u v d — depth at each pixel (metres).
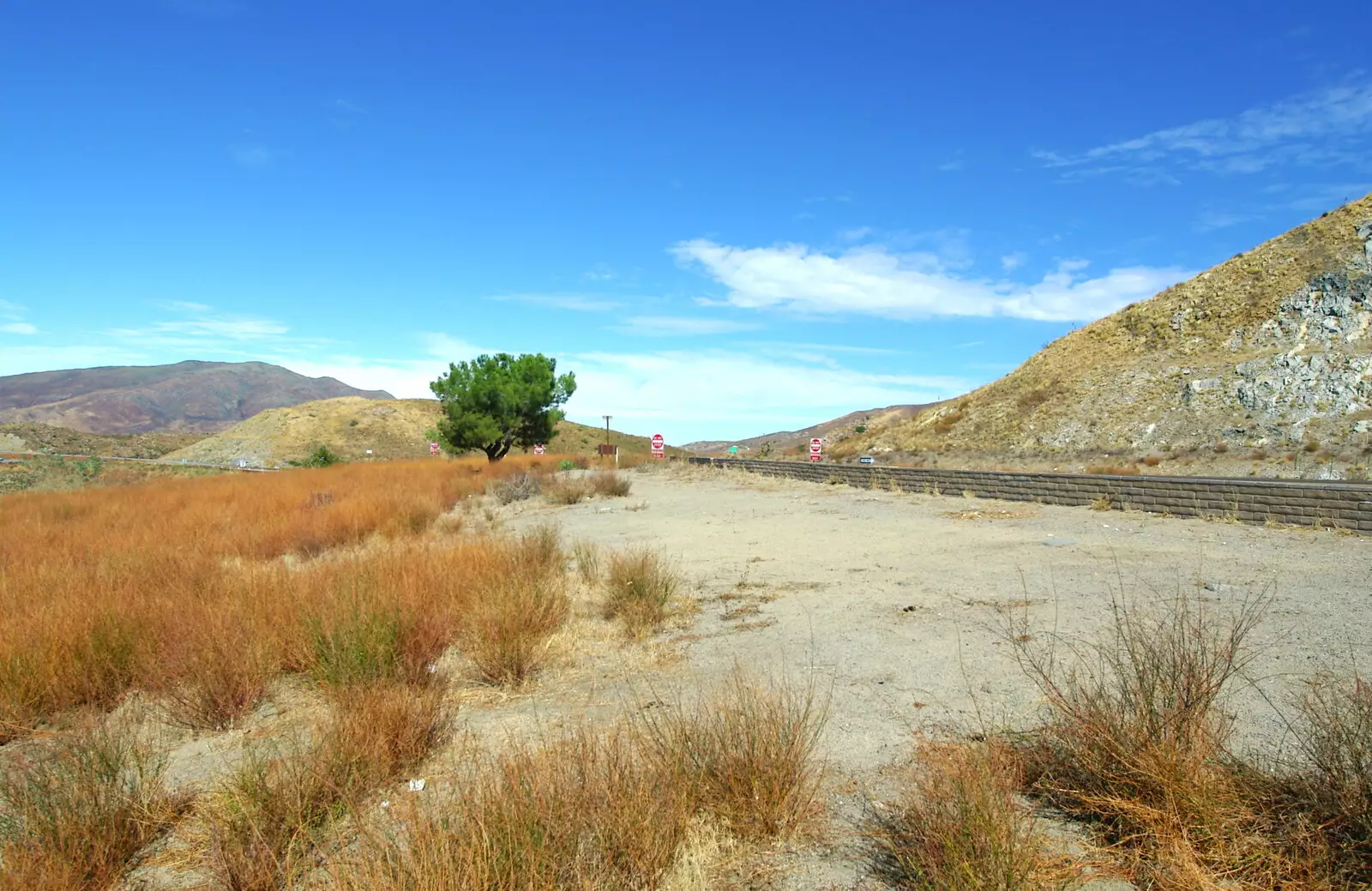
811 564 10.33
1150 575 8.01
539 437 61.12
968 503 15.85
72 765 4.15
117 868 3.58
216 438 100.12
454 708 5.43
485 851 2.96
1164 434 43.62
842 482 22.77
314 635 6.28
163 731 5.44
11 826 3.63
